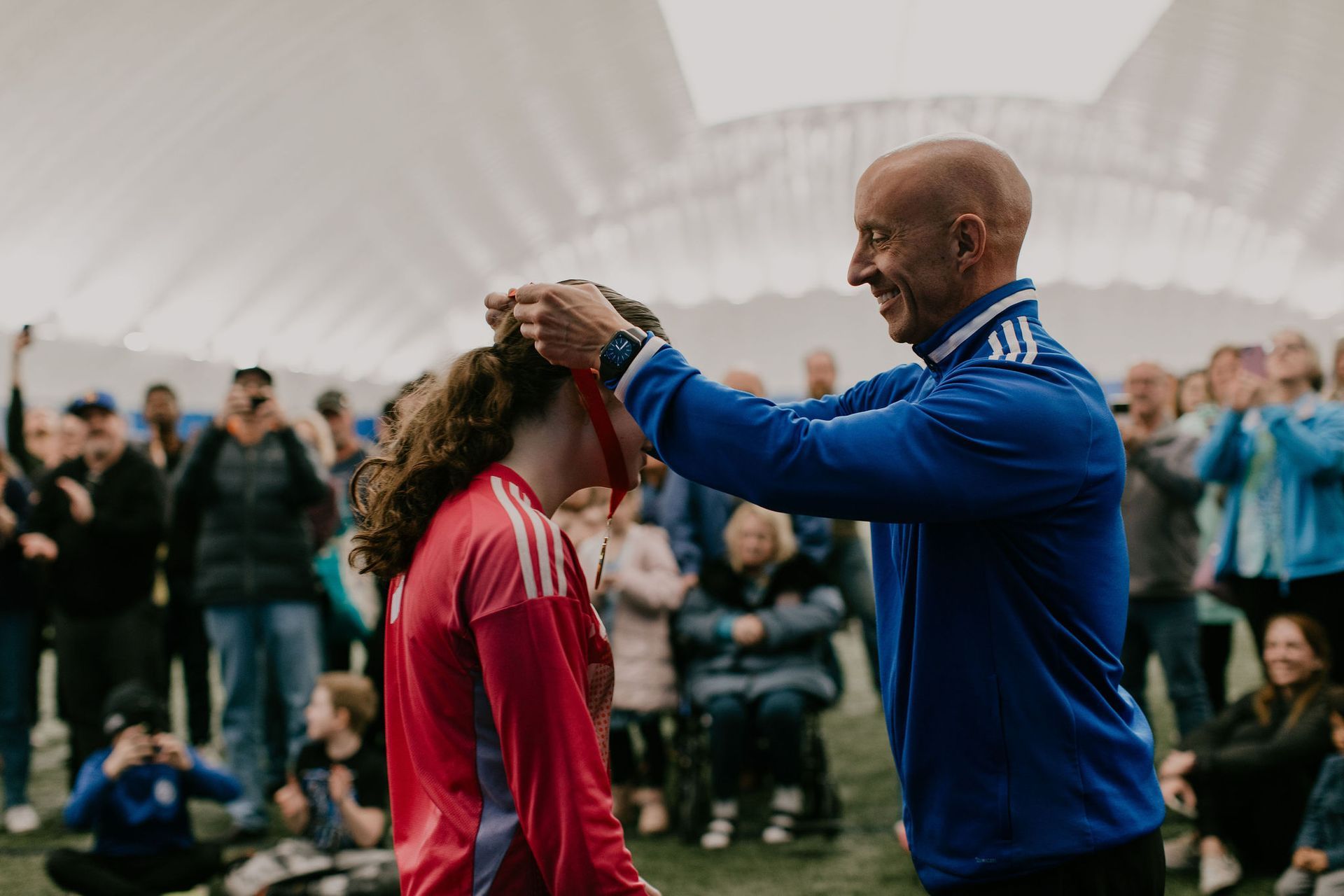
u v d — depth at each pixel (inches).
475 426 58.3
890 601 64.1
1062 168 775.1
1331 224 721.6
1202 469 171.3
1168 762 145.1
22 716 188.2
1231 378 215.0
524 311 58.2
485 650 53.9
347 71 463.2
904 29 575.5
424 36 463.5
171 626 221.6
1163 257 864.9
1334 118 559.8
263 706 199.3
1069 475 57.1
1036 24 566.9
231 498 178.9
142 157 448.8
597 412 59.4
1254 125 611.8
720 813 167.6
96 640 188.1
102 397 187.9
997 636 58.7
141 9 370.0
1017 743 58.4
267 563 178.7
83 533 185.6
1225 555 173.6
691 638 172.2
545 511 60.2
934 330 62.2
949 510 55.6
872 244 61.9
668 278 890.1
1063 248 871.7
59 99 388.2
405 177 578.2
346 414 219.5
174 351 583.5
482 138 575.8
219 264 553.6
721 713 168.2
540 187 680.4
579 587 56.5
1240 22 494.9
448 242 689.6
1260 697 146.1
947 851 60.0
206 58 411.2
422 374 64.4
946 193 59.4
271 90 454.0
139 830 141.8
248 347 639.1
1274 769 138.7
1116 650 61.9
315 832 142.1
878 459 54.6
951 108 690.8
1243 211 757.3
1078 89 641.0
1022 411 56.0
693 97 645.3
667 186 764.0
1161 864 61.5
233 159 484.1
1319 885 125.3
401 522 58.6
